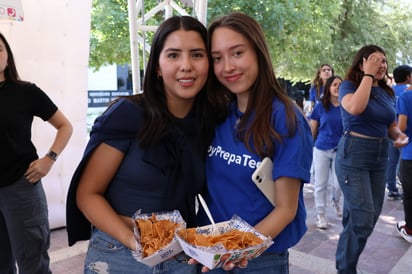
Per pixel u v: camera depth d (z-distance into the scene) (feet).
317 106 13.17
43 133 11.40
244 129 4.45
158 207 4.37
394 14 42.65
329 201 16.28
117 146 4.27
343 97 8.32
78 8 11.66
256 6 23.68
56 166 12.11
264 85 4.43
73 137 12.22
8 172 6.98
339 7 32.01
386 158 8.34
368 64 7.80
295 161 4.16
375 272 9.75
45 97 7.72
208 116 4.75
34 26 10.80
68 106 11.95
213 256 3.37
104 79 31.48
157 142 4.28
